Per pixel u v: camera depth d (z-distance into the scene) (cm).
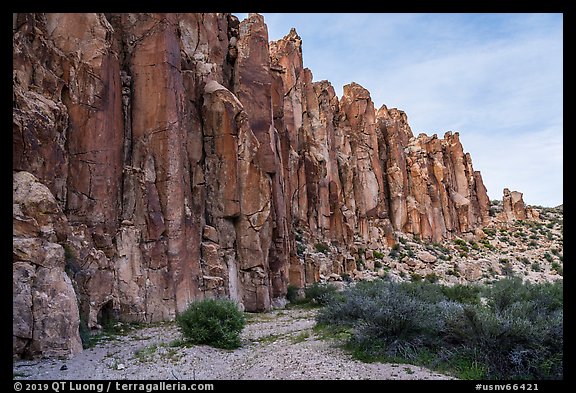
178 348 1506
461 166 9275
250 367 1232
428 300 1981
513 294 1788
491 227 8988
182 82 2666
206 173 2983
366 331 1359
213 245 2764
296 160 5278
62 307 1416
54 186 1848
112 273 2042
